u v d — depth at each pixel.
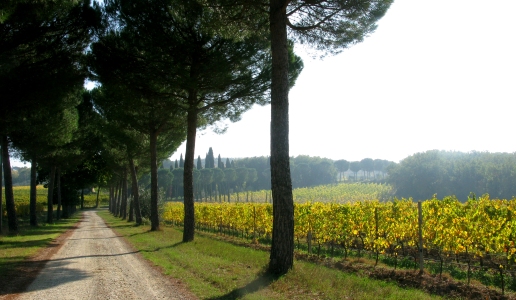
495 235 8.46
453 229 9.07
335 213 11.91
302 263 9.04
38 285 7.46
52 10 11.08
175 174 87.12
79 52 12.98
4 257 11.03
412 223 10.09
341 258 11.03
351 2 8.59
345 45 9.84
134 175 28.09
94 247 14.33
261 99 14.69
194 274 8.41
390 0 8.58
